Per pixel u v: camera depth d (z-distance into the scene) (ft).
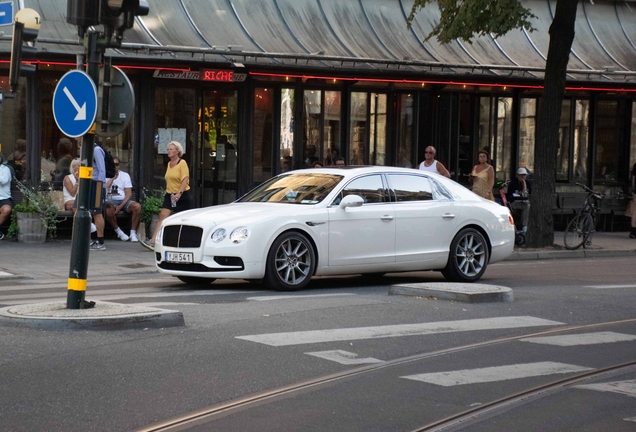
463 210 50.31
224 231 43.04
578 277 55.16
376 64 82.53
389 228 47.21
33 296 41.68
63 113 32.63
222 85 79.82
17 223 67.67
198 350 28.45
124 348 28.43
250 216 43.73
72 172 68.95
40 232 67.46
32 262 56.44
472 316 36.60
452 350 29.96
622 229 97.86
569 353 30.14
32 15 46.32
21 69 46.57
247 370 26.11
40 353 27.40
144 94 75.61
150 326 31.81
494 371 27.07
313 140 83.76
